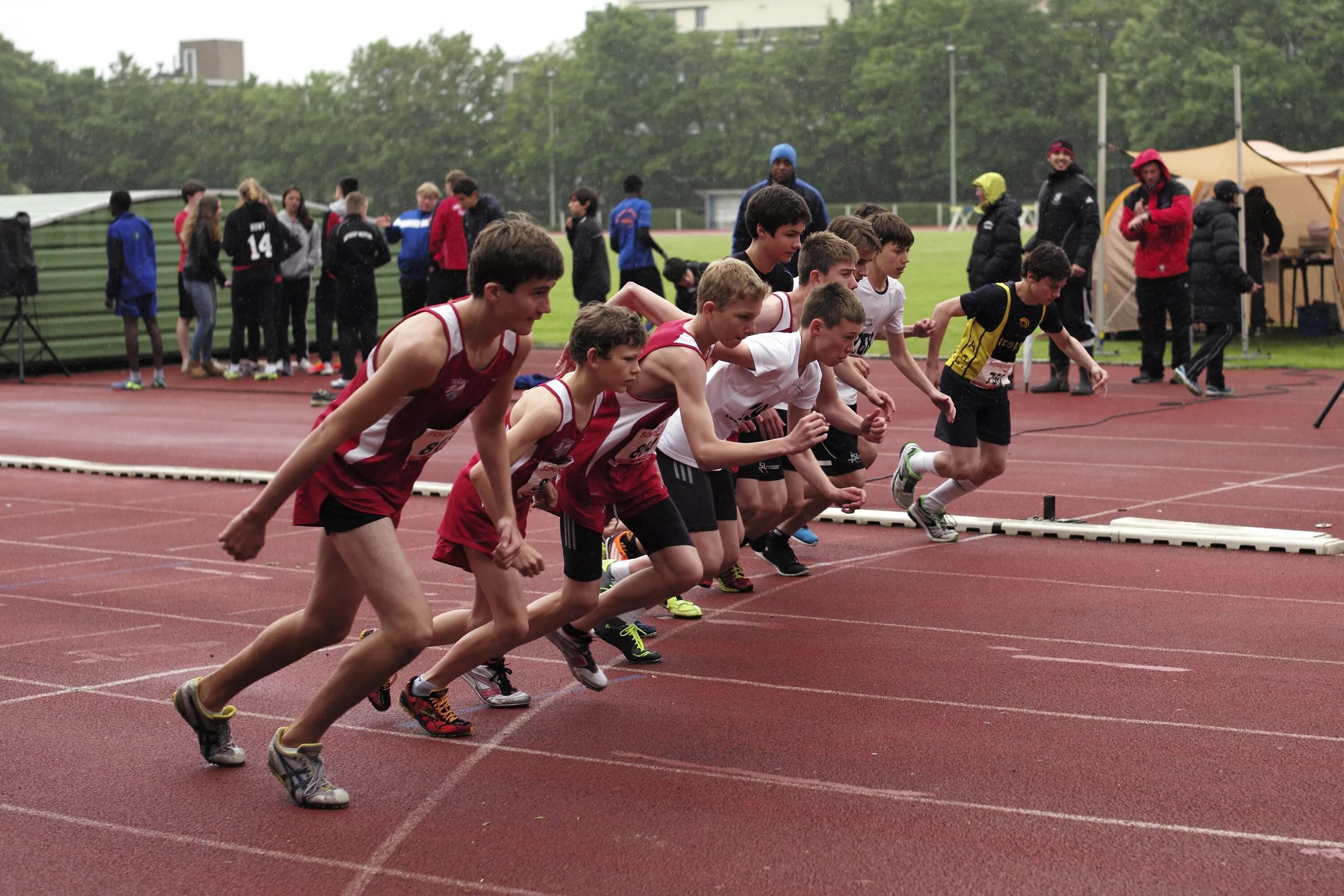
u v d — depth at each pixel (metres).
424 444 4.88
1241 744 5.57
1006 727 5.81
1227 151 22.83
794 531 8.69
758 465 8.05
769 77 96.69
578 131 97.88
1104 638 7.20
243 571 9.04
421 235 18.94
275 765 5.04
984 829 4.73
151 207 23.19
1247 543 9.27
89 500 11.74
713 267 6.32
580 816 4.90
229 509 11.29
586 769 5.37
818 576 8.71
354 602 5.04
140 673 6.74
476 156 100.12
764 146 96.19
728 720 5.94
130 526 10.60
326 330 21.17
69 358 22.22
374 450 4.80
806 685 6.46
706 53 98.81
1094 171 86.62
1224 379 18.05
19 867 4.52
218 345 24.12
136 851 4.64
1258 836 4.65
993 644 7.11
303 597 8.34
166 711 6.16
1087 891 4.25
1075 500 11.05
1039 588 8.32
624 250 19.94
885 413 8.31
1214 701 6.12
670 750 5.58
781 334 6.89
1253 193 21.09
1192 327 21.58
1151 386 17.88
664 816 4.89
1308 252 23.28
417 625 4.82
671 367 5.99
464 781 5.26
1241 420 15.09
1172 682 6.41
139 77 100.00
